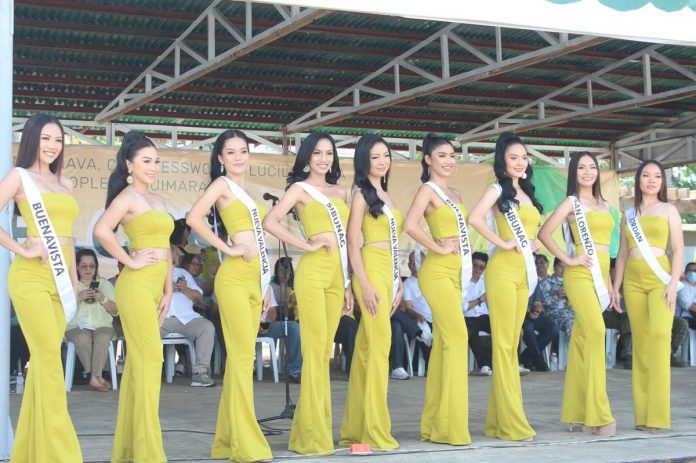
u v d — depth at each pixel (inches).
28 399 153.6
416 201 192.1
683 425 220.7
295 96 386.9
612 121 446.3
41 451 151.3
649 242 210.4
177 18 303.0
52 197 153.9
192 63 346.0
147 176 167.5
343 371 346.3
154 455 162.2
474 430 212.8
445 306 191.3
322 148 184.9
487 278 199.0
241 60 342.3
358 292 186.2
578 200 203.3
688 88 342.6
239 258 173.5
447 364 191.6
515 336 199.2
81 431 209.0
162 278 167.9
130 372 168.7
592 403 203.2
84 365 281.3
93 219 364.2
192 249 347.3
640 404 212.7
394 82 382.9
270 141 446.3
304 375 181.3
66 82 352.5
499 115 430.9
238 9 299.3
